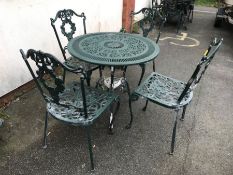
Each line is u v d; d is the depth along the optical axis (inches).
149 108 121.6
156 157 93.9
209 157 95.1
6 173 84.8
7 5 107.3
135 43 109.9
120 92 131.5
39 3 123.8
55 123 108.9
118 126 108.8
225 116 119.9
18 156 91.6
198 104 127.9
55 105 87.4
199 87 144.1
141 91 97.1
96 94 94.3
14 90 121.9
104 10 184.1
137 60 93.3
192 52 195.6
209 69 167.5
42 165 88.4
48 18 132.0
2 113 111.3
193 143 101.6
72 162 90.0
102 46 104.3
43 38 132.0
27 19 119.0
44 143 95.4
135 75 153.4
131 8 221.0
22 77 124.0
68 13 123.5
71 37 127.2
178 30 244.2
